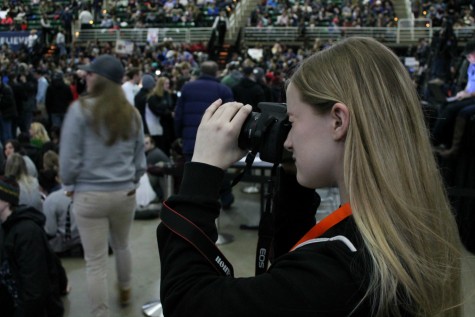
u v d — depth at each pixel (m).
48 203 4.06
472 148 3.54
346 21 22.88
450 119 3.65
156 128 6.76
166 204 0.78
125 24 24.34
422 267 0.67
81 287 3.57
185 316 0.70
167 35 22.47
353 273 0.65
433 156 0.76
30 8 26.70
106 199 2.59
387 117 0.73
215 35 20.38
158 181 5.59
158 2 27.02
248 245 4.36
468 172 3.57
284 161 0.93
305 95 0.77
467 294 0.88
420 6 23.91
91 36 23.12
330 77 0.76
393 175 0.71
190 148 4.62
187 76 8.78
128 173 2.68
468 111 3.52
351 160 0.72
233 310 0.66
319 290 0.64
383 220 0.68
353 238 0.69
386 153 0.71
